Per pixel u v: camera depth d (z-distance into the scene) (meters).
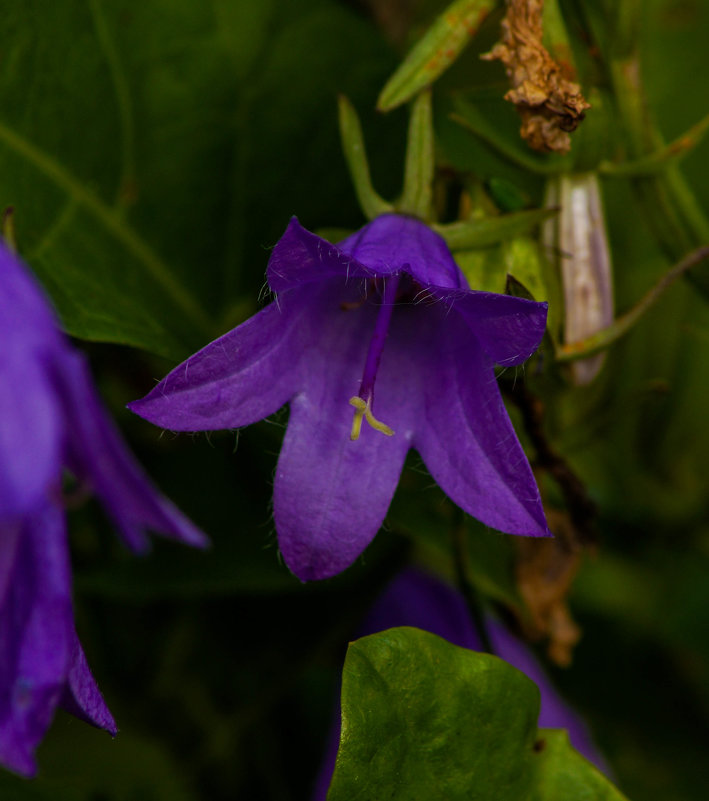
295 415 0.29
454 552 0.31
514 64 0.30
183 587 0.32
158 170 0.32
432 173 0.30
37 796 0.31
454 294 0.28
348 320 0.30
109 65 0.32
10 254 0.26
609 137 0.31
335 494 0.29
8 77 0.31
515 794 0.29
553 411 0.32
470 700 0.29
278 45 0.32
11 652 0.26
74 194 0.31
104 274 0.31
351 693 0.29
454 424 0.29
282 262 0.28
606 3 0.31
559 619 0.32
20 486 0.25
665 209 0.31
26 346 0.25
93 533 0.32
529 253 0.30
